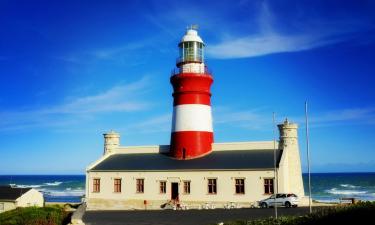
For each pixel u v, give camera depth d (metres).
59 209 32.53
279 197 45.41
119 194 56.72
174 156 57.69
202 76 57.66
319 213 26.66
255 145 55.50
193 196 52.25
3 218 29.19
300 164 55.34
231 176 50.84
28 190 61.41
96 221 36.94
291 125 54.41
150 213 43.88
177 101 58.72
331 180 188.50
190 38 59.16
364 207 25.53
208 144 57.28
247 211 41.06
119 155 62.66
